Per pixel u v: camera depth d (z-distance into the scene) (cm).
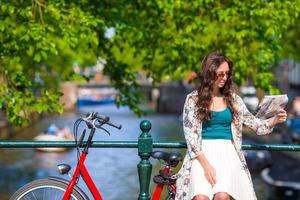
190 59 1107
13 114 918
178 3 1038
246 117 497
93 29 996
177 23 1098
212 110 490
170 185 507
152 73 1199
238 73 1059
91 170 2409
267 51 1086
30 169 2472
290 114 3594
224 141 491
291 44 2120
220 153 487
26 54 998
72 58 2330
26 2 993
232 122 496
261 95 1767
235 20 1104
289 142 2934
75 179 500
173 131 4422
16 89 983
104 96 7456
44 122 4716
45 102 945
